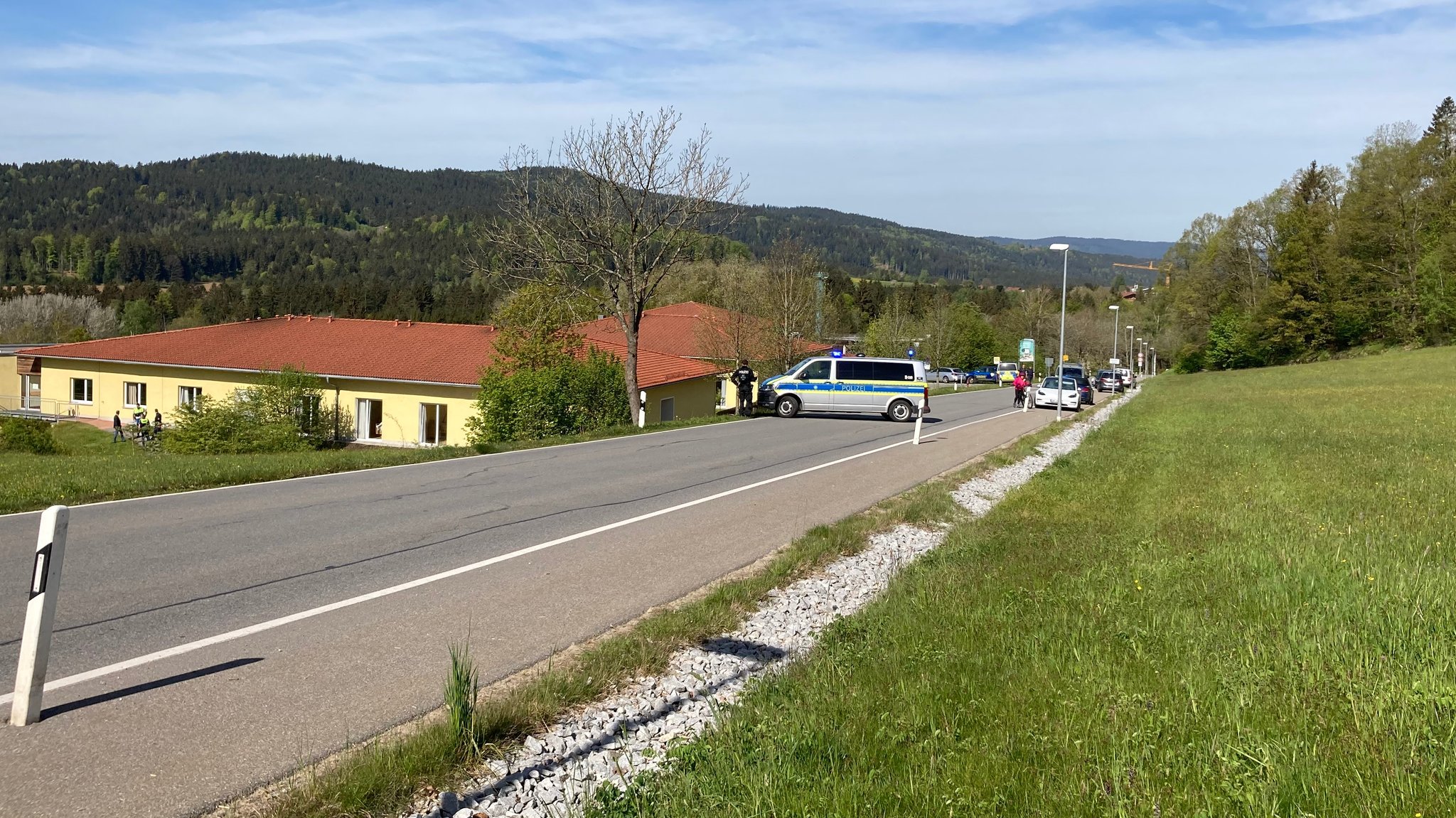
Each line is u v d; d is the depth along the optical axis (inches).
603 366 1171.9
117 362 1840.6
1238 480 615.2
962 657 249.1
